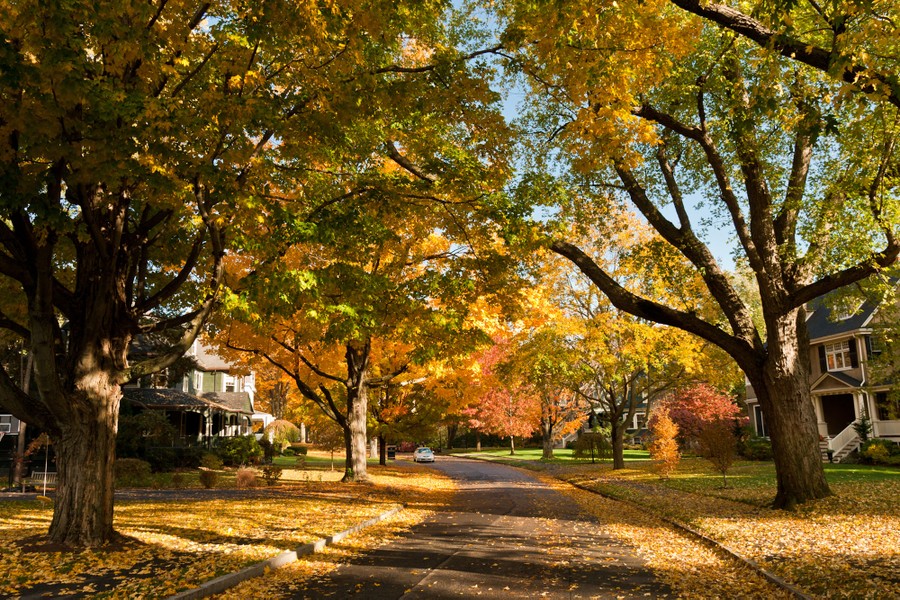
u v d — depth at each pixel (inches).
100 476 356.2
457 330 571.2
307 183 489.1
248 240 365.1
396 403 1317.7
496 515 568.1
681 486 790.5
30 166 293.1
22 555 319.0
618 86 325.1
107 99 261.6
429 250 807.1
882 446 1070.4
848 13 235.3
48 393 334.6
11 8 247.0
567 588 281.3
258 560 321.4
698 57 526.0
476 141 461.1
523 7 348.8
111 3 252.4
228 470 1205.1
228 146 317.4
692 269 642.8
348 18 307.9
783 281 562.6
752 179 565.6
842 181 480.4
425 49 533.6
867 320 1207.6
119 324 374.3
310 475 1059.9
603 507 633.0
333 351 861.2
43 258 317.1
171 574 286.7
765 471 1005.8
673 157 670.5
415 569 323.3
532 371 1069.1
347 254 508.1
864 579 272.8
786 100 361.4
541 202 490.9
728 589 280.4
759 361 565.6
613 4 302.8
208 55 334.6
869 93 258.5
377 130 467.5
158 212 398.0
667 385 1214.9
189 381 1526.8
